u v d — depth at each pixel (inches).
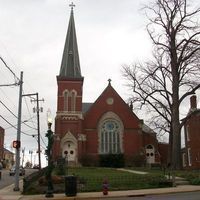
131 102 2094.0
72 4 2861.7
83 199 924.0
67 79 2598.4
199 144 2294.5
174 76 1879.9
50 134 1032.8
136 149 2568.9
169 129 2054.6
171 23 1891.0
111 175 1333.7
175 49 1876.2
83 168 1921.8
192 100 2359.7
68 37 2765.7
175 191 994.1
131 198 892.6
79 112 2554.1
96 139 2566.4
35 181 1160.8
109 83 2672.2
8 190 1221.7
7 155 4874.5
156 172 1557.6
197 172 1481.3
